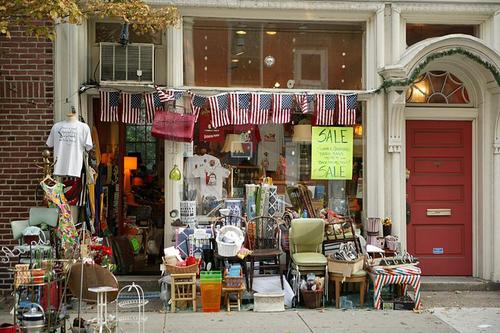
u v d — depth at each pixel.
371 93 9.08
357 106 9.23
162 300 8.17
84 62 8.83
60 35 8.61
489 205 9.29
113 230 9.25
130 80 8.75
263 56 9.27
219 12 9.03
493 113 9.22
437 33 9.48
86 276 6.39
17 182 8.59
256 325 7.31
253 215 9.01
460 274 9.50
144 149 9.23
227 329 7.15
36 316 6.22
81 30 8.77
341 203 9.25
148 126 9.21
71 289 6.51
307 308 8.09
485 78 9.21
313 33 9.34
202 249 8.48
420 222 9.48
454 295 8.85
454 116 9.47
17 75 8.60
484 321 7.57
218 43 9.19
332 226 8.77
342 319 7.60
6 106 8.59
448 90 9.57
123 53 8.76
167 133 8.63
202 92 8.92
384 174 9.08
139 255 9.16
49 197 7.71
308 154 9.20
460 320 7.61
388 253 8.67
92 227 8.50
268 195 9.03
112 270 8.14
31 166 8.60
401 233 9.14
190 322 7.42
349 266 8.00
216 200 9.04
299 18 9.18
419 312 7.95
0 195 8.57
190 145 8.95
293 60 9.30
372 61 9.16
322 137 9.19
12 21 7.16
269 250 8.41
